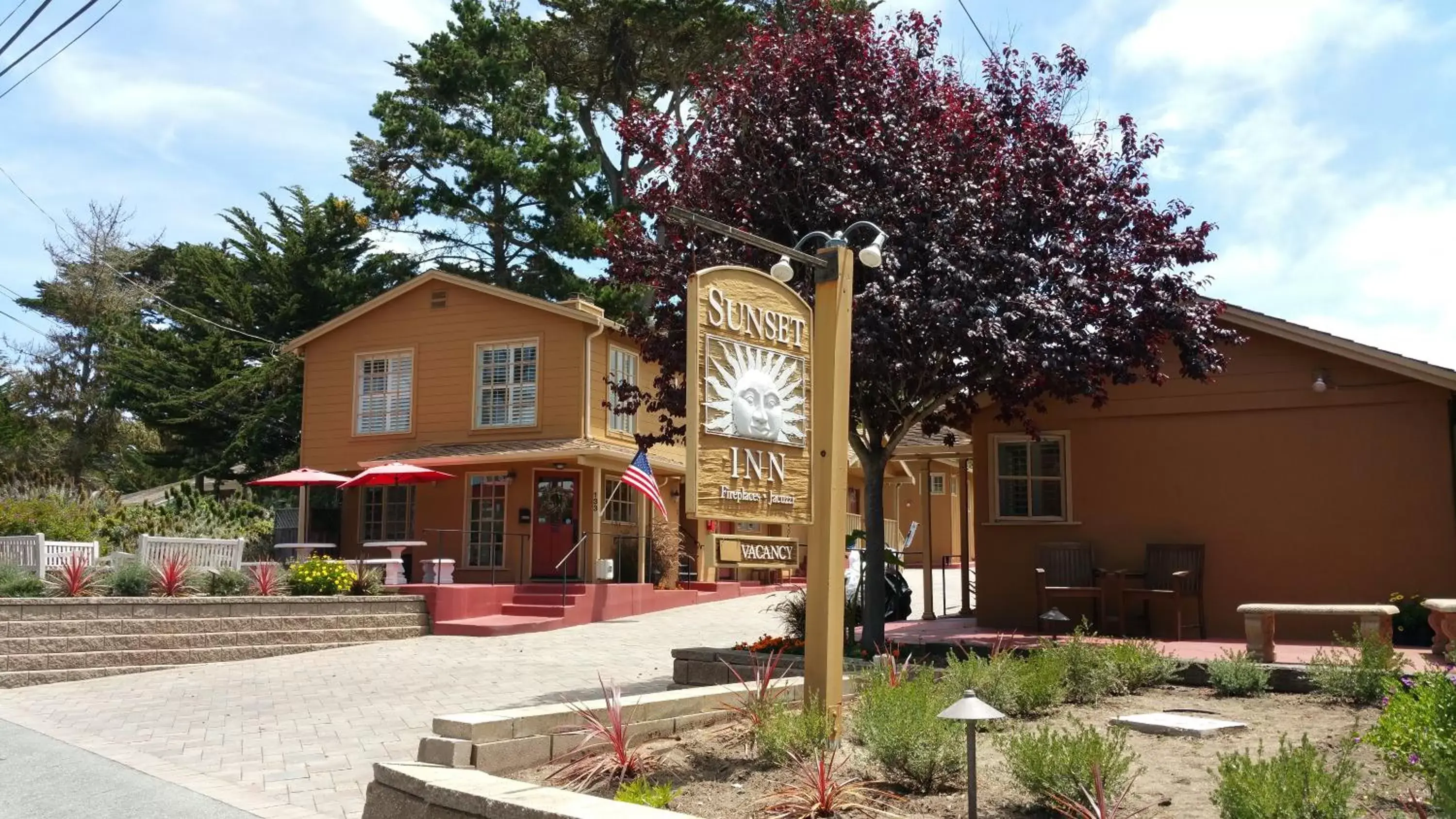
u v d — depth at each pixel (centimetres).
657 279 1227
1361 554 1354
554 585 2056
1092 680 866
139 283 4044
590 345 2273
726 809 568
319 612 1703
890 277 1084
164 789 768
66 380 3878
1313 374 1401
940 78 1260
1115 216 1215
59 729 1027
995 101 1265
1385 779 592
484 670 1402
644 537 2325
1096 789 522
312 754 892
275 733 993
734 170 1192
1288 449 1409
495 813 518
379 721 1044
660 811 482
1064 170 1205
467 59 3394
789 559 740
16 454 3541
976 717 486
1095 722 774
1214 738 712
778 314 748
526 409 2298
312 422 2491
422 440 2375
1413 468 1341
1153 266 1215
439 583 2042
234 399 3241
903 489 3584
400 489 2398
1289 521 1397
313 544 2286
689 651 1148
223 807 716
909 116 1167
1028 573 1539
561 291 3453
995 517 1568
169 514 2327
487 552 2278
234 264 3450
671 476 2562
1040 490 1554
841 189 1127
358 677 1362
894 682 802
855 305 1067
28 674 1341
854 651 1151
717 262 1166
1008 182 1166
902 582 1875
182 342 3303
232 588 1686
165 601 1512
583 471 2264
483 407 2341
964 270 1097
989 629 1538
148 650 1470
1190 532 1448
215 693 1248
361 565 1895
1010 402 1285
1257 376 1430
